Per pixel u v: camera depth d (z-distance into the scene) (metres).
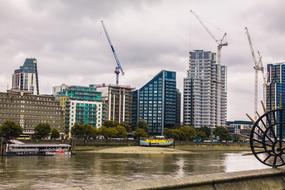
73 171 109.50
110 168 121.12
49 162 141.88
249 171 17.05
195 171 116.62
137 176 100.06
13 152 183.50
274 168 18.69
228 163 152.50
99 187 11.69
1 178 90.50
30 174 99.94
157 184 12.67
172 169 121.81
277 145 22.34
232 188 15.16
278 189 17.06
